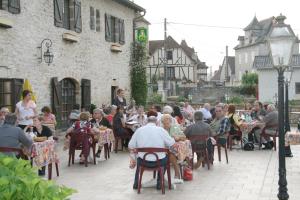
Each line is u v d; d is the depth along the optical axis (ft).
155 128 27.09
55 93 53.42
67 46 57.16
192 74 197.16
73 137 36.78
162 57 193.57
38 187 8.01
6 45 44.06
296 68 146.82
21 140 25.89
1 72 43.14
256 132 47.85
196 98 162.09
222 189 27.91
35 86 49.62
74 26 58.34
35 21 49.60
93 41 64.49
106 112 54.34
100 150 40.68
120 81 74.43
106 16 69.05
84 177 31.94
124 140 47.60
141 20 89.30
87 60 62.75
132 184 29.50
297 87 147.54
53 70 53.67
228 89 163.73
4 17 43.37
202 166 36.68
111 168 35.73
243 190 27.61
